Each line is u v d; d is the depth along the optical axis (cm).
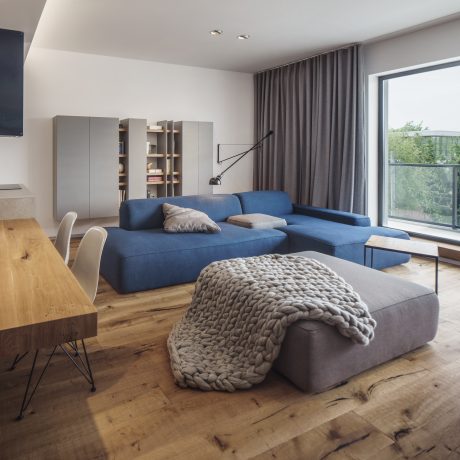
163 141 588
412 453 155
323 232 400
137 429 167
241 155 673
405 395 192
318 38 478
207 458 152
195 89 621
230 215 470
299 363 193
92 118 521
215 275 251
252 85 672
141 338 250
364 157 514
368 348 208
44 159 531
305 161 589
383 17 410
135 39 479
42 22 420
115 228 414
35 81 516
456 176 475
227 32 456
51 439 160
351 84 512
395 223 547
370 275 256
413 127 508
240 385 194
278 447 158
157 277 337
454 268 410
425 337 236
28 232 231
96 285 198
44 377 204
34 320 104
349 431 167
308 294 212
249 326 213
